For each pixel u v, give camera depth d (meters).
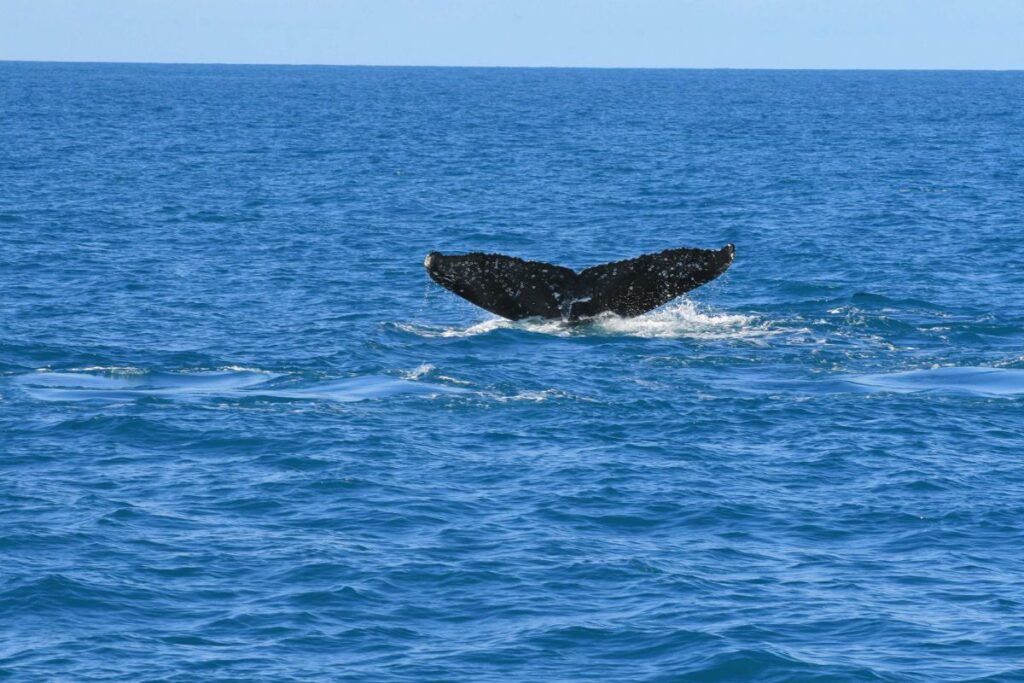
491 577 38.22
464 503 44.16
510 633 34.78
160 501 43.97
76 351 65.06
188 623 35.16
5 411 53.91
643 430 52.41
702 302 78.69
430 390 57.78
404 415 54.12
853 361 63.19
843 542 41.28
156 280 86.12
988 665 32.81
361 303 79.19
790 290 83.06
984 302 79.44
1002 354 65.12
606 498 44.72
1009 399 57.00
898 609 36.25
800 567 39.28
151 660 33.00
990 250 101.81
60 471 46.84
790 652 33.59
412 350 65.00
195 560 39.03
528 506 43.94
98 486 45.31
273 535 41.12
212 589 37.19
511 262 67.62
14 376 60.03
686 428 52.62
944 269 92.19
